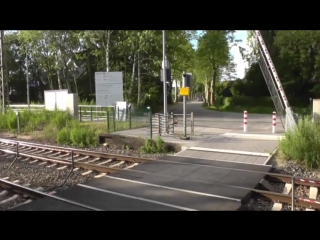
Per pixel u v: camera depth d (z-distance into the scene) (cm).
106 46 2894
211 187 686
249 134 1376
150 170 841
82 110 2203
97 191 661
